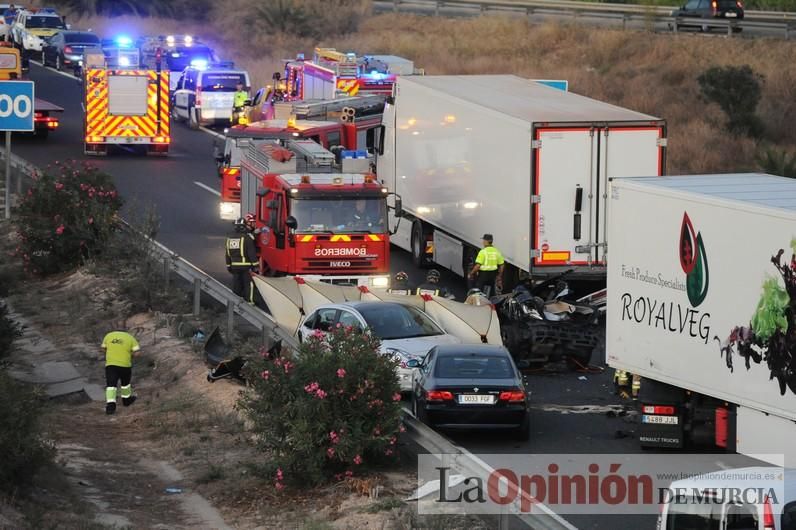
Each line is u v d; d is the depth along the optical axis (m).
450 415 64.81
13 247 122.81
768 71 197.00
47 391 81.69
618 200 64.69
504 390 65.06
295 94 177.75
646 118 92.19
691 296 60.16
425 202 111.00
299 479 58.94
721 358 58.66
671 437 63.22
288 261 97.31
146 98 168.12
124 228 115.88
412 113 113.75
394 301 85.12
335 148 119.81
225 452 65.50
